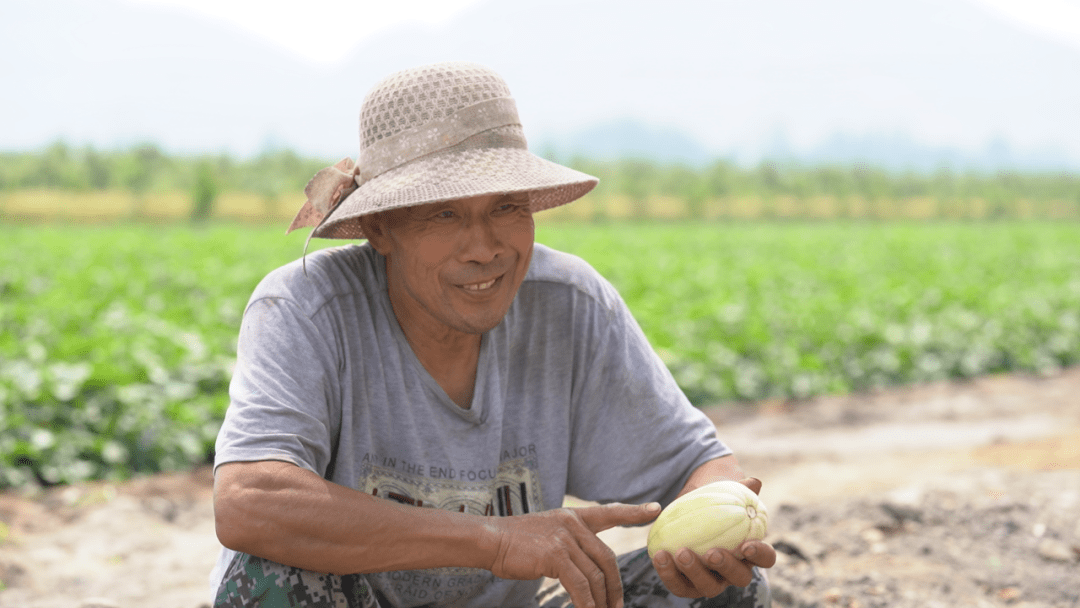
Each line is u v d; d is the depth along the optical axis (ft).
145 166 151.94
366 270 6.35
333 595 5.63
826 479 16.28
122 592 11.38
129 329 26.18
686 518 5.82
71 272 40.34
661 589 6.44
